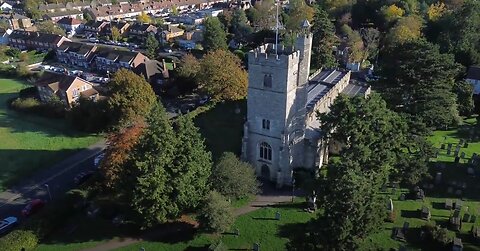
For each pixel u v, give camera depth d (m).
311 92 95.81
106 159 71.69
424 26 151.75
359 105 68.94
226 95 113.69
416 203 69.81
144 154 62.34
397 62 94.50
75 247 63.56
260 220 67.81
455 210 66.06
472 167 79.19
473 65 119.12
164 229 66.81
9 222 70.75
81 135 108.44
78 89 128.88
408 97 91.94
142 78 108.75
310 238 52.19
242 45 187.50
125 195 69.12
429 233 60.81
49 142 104.44
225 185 69.06
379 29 170.88
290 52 73.75
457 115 97.06
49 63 184.75
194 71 130.12
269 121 74.19
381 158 67.19
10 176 88.50
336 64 144.75
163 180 62.12
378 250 53.59
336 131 72.62
